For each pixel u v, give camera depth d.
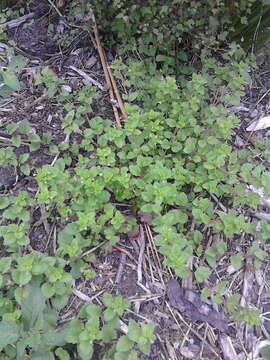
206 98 0.79
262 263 0.66
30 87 0.83
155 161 0.68
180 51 0.82
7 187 0.71
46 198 0.62
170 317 0.61
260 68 0.89
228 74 0.77
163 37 0.76
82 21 0.86
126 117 0.77
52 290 0.56
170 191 0.63
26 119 0.78
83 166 0.69
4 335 0.53
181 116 0.71
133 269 0.65
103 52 0.85
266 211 0.72
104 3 0.76
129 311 0.61
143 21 0.76
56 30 0.90
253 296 0.64
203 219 0.62
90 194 0.64
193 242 0.64
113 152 0.71
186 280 0.63
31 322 0.55
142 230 0.67
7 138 0.76
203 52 0.77
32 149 0.73
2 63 0.86
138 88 0.80
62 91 0.78
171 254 0.58
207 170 0.68
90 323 0.54
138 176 0.69
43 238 0.67
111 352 0.55
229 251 0.67
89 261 0.64
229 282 0.65
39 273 0.57
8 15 0.88
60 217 0.68
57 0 0.91
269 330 0.61
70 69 0.86
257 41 0.84
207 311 0.61
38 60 0.87
